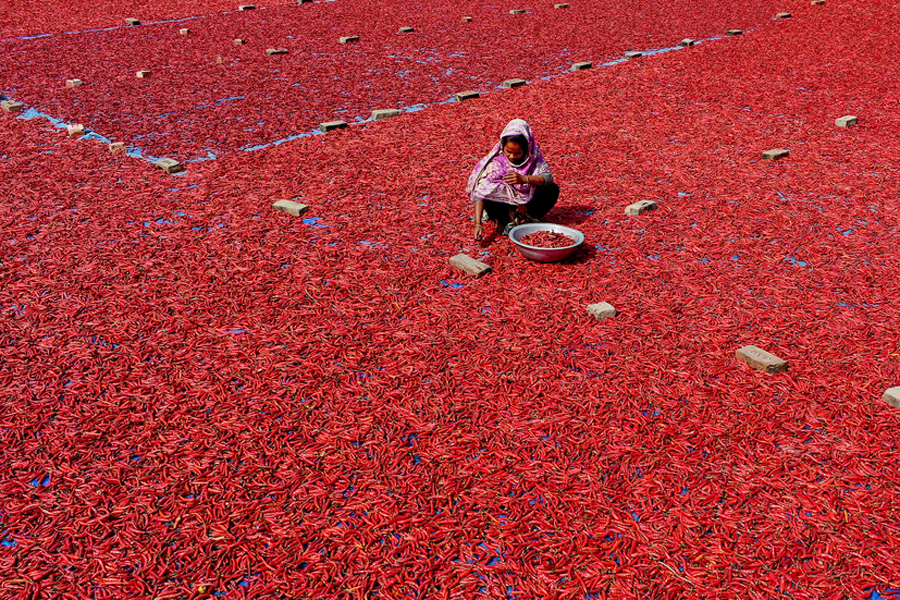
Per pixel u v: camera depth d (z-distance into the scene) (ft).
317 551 11.92
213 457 13.94
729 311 18.90
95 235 23.57
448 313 18.97
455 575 11.49
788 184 27.61
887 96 39.60
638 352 17.20
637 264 21.56
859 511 12.51
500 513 12.68
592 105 39.17
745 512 12.60
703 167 29.68
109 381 16.19
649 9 72.54
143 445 14.23
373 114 37.11
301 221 24.81
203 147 32.76
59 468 13.67
